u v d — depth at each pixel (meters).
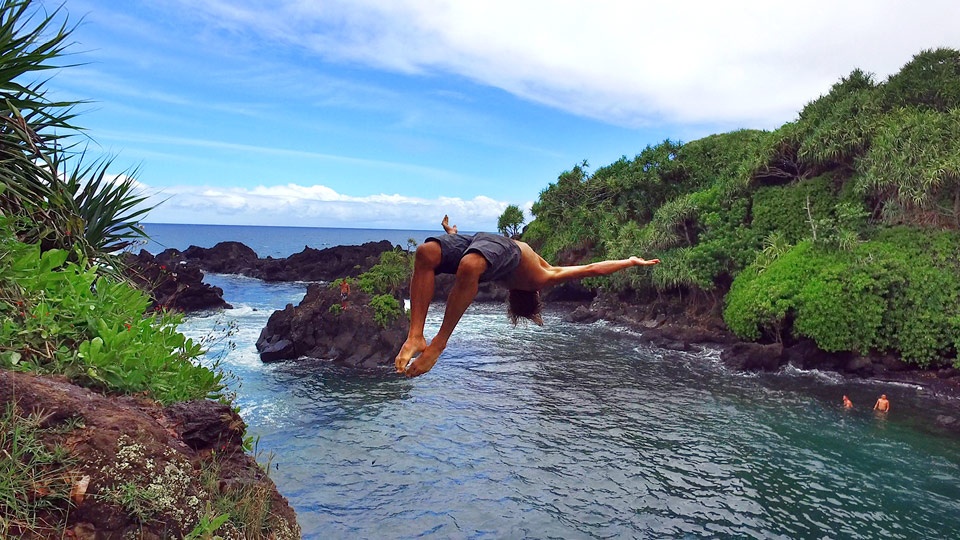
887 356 37.34
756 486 19.64
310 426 24.19
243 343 38.69
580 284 70.69
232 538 4.45
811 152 52.31
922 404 30.61
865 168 47.25
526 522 16.91
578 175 81.44
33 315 4.85
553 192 81.81
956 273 37.69
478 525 16.67
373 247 90.12
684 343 43.62
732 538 16.19
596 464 21.27
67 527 3.62
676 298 54.41
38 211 6.08
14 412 3.72
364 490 18.64
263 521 4.89
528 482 19.59
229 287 76.44
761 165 55.94
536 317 4.18
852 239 41.22
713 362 39.53
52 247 6.40
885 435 25.28
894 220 44.06
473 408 27.61
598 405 28.98
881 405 29.05
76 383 4.78
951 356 36.53
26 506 3.44
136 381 5.14
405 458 21.28
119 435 4.14
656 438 24.30
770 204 52.44
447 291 66.38
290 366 33.50
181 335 6.45
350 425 24.47
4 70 5.66
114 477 3.90
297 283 83.06
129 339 5.31
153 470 4.14
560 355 40.69
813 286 39.16
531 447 22.81
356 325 35.00
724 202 57.56
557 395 30.58
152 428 4.48
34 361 4.65
